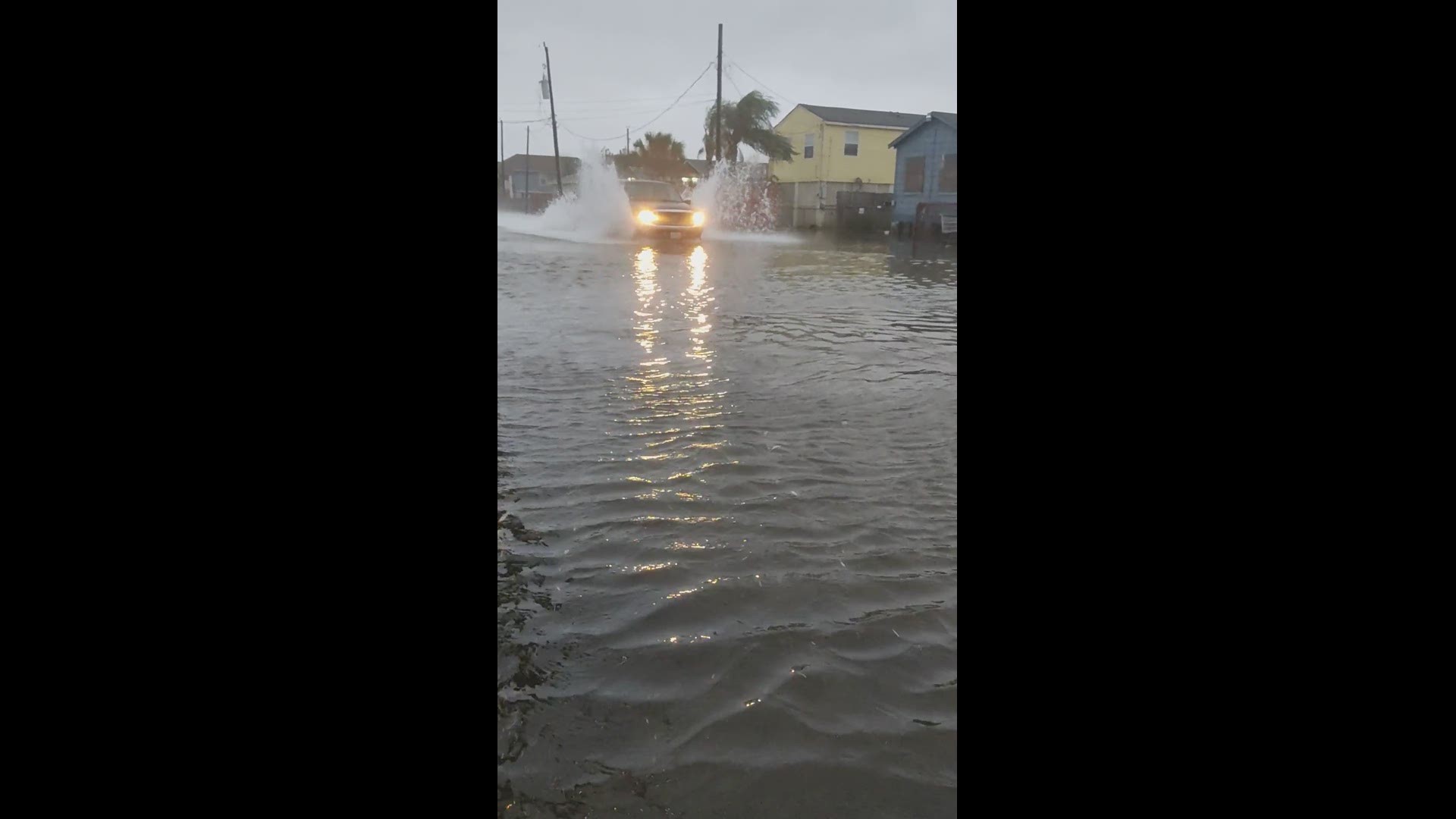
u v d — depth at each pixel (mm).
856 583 3363
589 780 2217
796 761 2307
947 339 9031
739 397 6441
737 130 40906
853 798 2172
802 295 12930
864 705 2566
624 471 4680
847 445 5195
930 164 24875
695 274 16297
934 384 6910
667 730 2438
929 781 2238
